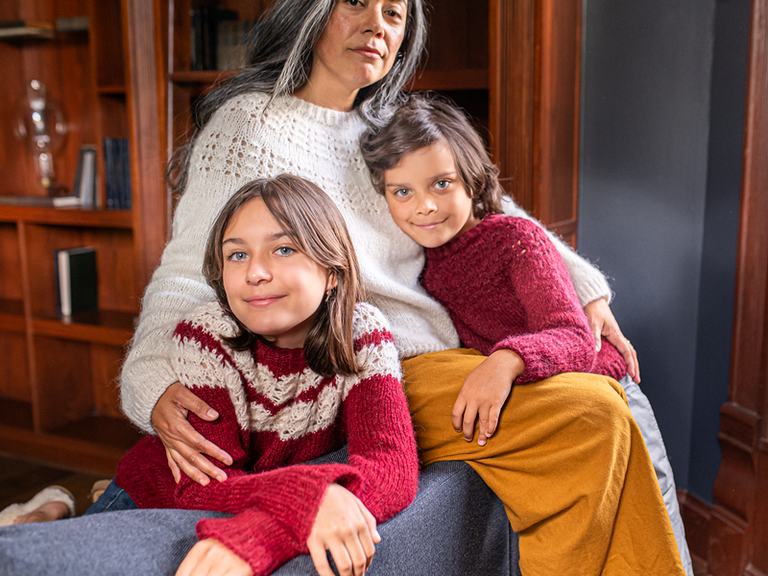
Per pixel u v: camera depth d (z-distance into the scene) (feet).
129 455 3.56
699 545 6.07
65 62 8.33
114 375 8.59
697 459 6.20
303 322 3.17
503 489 3.25
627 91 6.45
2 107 8.65
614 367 4.12
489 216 4.15
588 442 3.13
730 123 5.69
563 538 3.10
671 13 6.06
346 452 3.33
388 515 2.74
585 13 6.69
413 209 3.97
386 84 4.42
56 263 8.14
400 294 4.01
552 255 3.96
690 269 6.16
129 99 7.08
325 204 3.08
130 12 6.89
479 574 3.30
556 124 6.26
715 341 5.96
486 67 6.69
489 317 4.14
